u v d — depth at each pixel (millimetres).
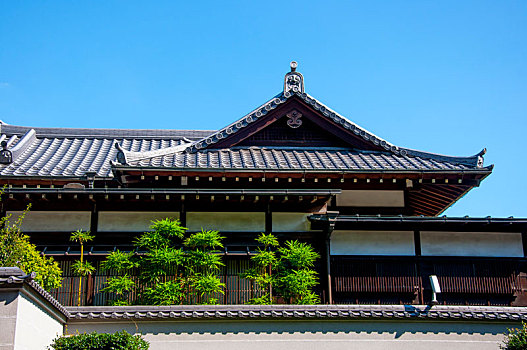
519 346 11789
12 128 22672
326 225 15594
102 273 14891
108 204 15883
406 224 16000
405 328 12969
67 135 22547
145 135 23531
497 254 16234
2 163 18531
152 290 13797
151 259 14141
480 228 16250
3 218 14359
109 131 23203
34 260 13281
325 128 18641
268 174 16422
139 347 11273
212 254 14516
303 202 16109
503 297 15984
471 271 16047
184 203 15992
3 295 9977
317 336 12688
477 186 17500
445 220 15750
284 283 14539
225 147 18375
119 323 12359
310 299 14664
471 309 13062
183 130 24047
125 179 16250
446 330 13031
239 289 14891
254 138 18734
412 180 17281
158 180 16359
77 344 10859
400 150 18406
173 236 15336
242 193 15398
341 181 16906
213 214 16094
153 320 12375
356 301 15641
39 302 10773
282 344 12531
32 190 15062
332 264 15812
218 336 12453
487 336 13047
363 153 18656
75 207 15875
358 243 16047
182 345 12297
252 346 12445
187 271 14406
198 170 16062
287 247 15844
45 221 15773
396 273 15883
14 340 9773
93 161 19531
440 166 17422
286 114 18484
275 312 12547
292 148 18719
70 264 14961
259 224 16078
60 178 16938
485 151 17328
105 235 15703
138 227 15875
